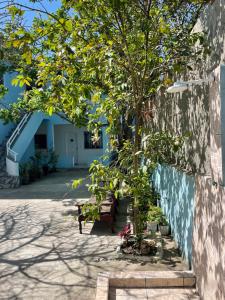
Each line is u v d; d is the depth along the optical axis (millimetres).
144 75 5668
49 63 5105
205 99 4875
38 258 6195
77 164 20375
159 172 8508
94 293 4848
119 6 4969
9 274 5562
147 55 5602
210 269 4133
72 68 4828
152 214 7207
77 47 5348
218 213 3834
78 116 7148
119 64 5562
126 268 5539
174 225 6539
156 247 6152
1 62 12812
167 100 7738
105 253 6281
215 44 4434
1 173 14812
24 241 7195
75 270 5602
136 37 5676
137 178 5805
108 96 6492
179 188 6055
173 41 5684
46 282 5227
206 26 4879
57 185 14477
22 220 8938
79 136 20297
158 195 8086
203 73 4992
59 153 20438
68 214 9398
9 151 15078
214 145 3977
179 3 5762
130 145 6137
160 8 5844
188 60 5344
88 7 5160
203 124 5004
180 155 6551
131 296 4676
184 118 6227
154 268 5457
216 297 3889
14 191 13422
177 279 4902
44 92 7246
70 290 4949
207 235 4273
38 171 16719
